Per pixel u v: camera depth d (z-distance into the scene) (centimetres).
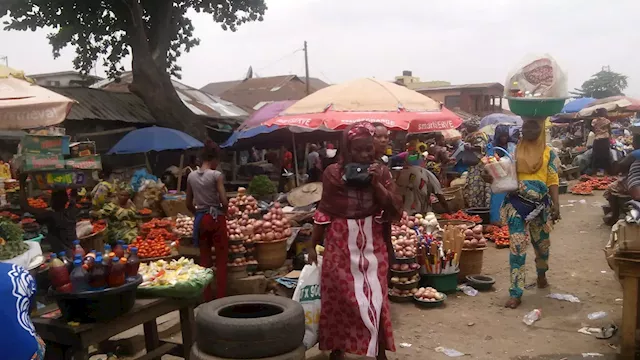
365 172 383
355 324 392
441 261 604
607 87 6200
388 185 395
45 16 1454
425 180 723
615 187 933
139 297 362
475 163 1114
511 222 564
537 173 557
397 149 1140
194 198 570
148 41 1551
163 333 496
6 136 1102
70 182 549
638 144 618
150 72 1391
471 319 529
